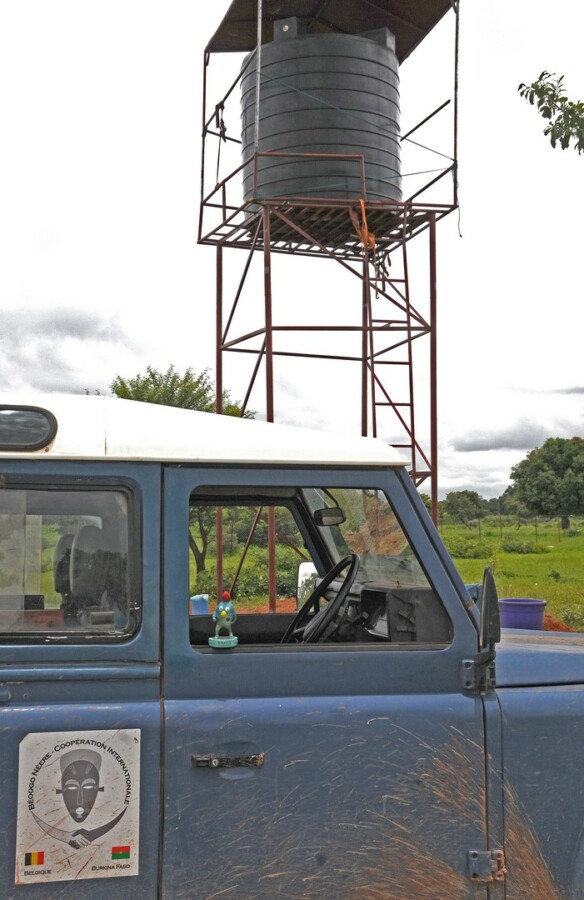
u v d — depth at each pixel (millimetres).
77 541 2646
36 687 2531
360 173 9672
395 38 11055
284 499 3721
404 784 2668
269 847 2570
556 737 2795
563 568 23844
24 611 2584
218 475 2754
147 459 2684
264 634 3975
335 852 2609
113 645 2592
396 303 10234
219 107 10711
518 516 47219
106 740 2506
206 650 2674
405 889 2645
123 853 2486
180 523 2695
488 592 2686
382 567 3139
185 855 2520
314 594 3623
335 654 2723
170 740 2543
